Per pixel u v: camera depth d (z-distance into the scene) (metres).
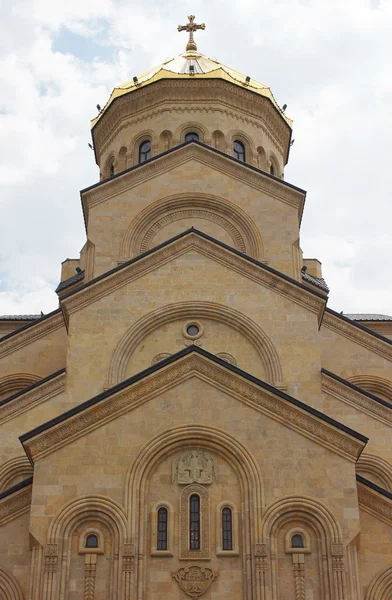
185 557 21.22
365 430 27.64
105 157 40.47
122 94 39.56
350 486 21.78
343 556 20.94
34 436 22.14
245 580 20.91
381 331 41.31
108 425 22.50
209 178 34.22
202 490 21.98
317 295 27.91
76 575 20.89
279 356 27.17
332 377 27.94
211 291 28.09
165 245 28.62
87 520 21.53
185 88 38.84
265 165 39.38
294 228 33.31
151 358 27.38
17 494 22.70
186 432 22.44
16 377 32.78
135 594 20.59
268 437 22.41
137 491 21.73
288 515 21.58
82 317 27.61
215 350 27.48
